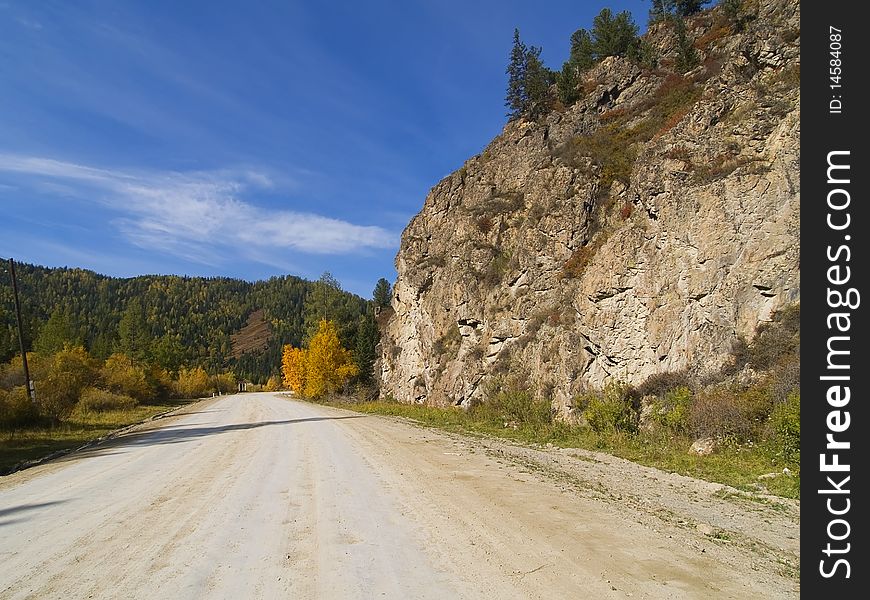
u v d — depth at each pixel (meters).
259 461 12.78
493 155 39.41
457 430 21.41
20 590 4.90
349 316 73.50
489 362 29.38
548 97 40.59
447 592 4.57
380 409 35.56
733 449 12.95
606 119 33.03
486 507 7.67
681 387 16.28
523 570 5.08
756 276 16.55
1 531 7.17
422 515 7.23
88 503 8.75
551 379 23.78
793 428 10.92
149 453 15.48
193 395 84.88
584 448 15.58
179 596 4.63
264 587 4.79
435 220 41.91
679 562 5.30
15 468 14.25
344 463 12.06
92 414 34.84
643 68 35.50
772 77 20.02
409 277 40.81
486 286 31.72
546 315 26.23
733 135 19.30
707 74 28.92
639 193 21.75
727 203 17.86
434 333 35.91
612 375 20.84
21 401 25.20
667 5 46.12
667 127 25.19
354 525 6.80
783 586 4.75
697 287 18.16
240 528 6.81
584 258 25.80
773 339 15.23
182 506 8.20
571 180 28.05
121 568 5.43
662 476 11.18
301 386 63.59
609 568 5.11
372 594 4.56
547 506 7.77
